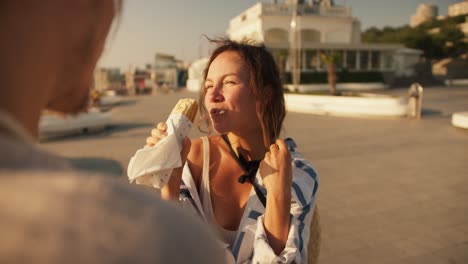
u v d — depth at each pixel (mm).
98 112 14172
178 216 441
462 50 57656
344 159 8891
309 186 1379
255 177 1432
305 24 39125
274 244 1208
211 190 1531
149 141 1322
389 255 4223
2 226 347
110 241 367
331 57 25766
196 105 1382
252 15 38875
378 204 5816
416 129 13344
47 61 445
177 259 407
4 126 390
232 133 1529
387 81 40938
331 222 5156
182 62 64625
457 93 30125
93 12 488
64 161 454
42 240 345
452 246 4387
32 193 366
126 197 412
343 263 4078
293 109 20969
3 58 403
